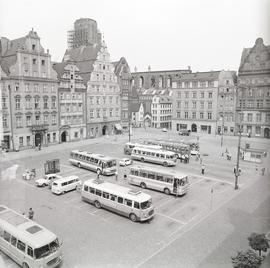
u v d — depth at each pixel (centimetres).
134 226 2242
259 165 4175
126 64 7831
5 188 2898
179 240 2020
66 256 1817
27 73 5188
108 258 1797
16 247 1712
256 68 5903
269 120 5631
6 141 4884
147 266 1719
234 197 2867
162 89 10425
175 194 2908
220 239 2022
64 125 6041
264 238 1631
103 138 6738
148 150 4428
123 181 3444
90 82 6581
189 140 6384
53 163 3728
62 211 2516
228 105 6938
